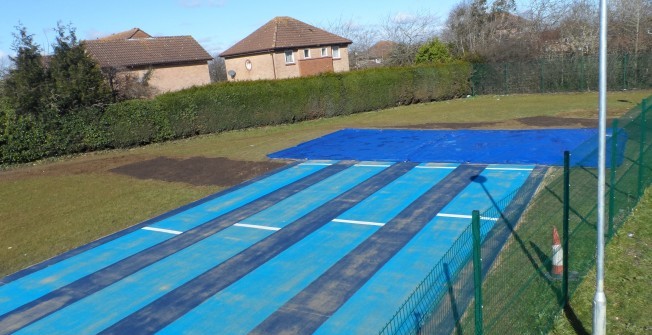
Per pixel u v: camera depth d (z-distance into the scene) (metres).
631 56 28.88
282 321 6.69
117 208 13.07
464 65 34.81
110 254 9.82
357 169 14.98
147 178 16.27
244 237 10.07
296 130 25.14
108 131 22.06
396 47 53.16
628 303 6.29
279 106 27.22
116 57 35.97
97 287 8.35
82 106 21.53
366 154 16.88
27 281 8.85
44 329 7.12
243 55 42.31
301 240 9.59
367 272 7.90
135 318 7.18
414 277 7.56
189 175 16.17
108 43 37.06
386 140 19.41
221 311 7.13
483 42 46.56
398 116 27.84
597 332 5.15
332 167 15.52
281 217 11.13
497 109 26.91
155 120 23.17
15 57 20.45
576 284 6.62
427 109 30.16
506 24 49.69
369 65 57.25
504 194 11.16
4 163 19.97
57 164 19.95
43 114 20.53
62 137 21.05
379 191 12.45
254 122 26.56
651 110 11.02
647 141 10.71
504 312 5.48
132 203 13.42
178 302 7.54
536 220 7.12
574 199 7.23
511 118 23.03
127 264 9.23
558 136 17.09
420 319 5.48
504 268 6.00
